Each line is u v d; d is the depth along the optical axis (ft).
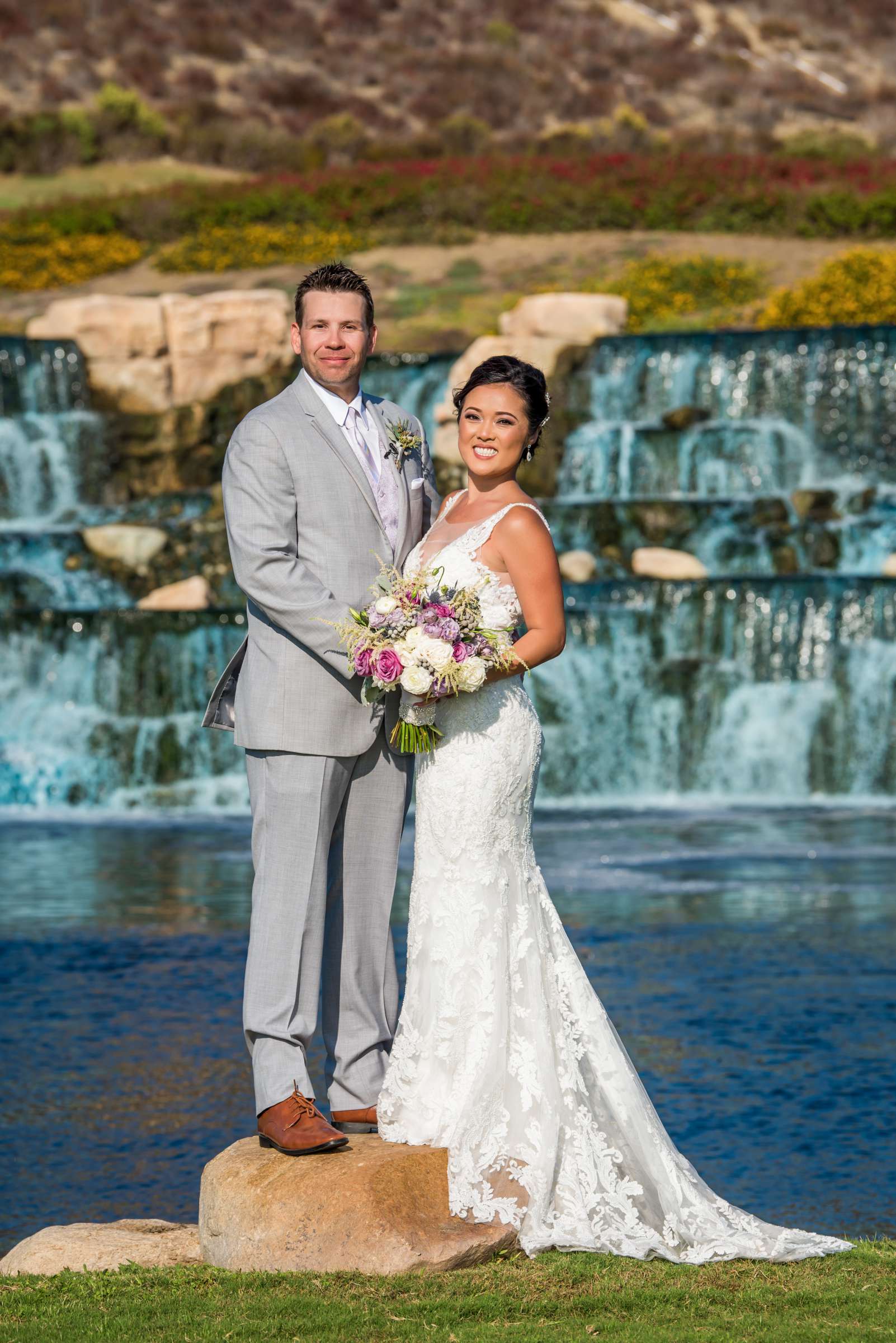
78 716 49.98
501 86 165.68
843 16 189.47
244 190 106.52
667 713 50.34
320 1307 11.64
